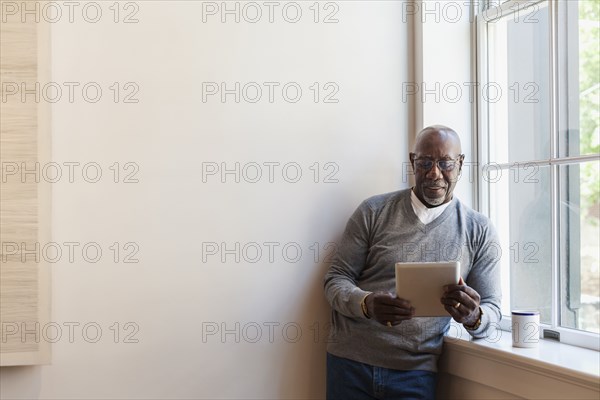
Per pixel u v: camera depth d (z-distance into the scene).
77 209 2.26
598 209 2.03
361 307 2.14
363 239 2.34
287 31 2.50
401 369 2.22
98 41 2.29
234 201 2.42
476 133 2.60
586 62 2.09
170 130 2.35
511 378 2.01
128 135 2.31
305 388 2.48
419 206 2.28
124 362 2.29
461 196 2.58
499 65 2.52
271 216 2.46
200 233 2.38
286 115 2.49
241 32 2.44
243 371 2.42
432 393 2.26
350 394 2.26
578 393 1.77
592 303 2.05
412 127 2.63
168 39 2.36
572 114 2.15
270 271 2.45
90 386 2.26
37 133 2.17
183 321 2.36
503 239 2.47
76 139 2.26
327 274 2.39
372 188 2.58
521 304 2.38
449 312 2.00
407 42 2.63
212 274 2.39
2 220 2.13
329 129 2.54
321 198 2.52
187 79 2.38
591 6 2.07
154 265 2.33
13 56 2.15
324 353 2.50
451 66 2.61
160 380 2.33
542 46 2.29
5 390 2.19
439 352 2.28
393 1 2.64
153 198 2.33
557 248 2.19
